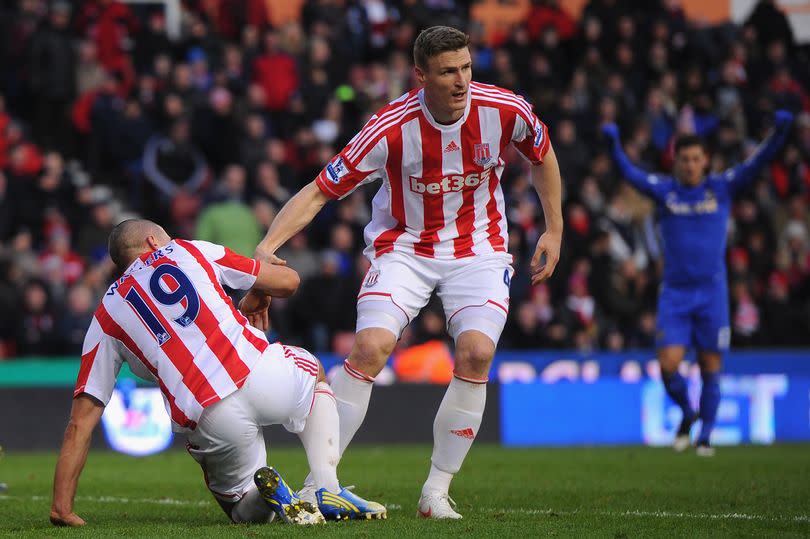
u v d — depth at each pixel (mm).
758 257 61125
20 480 30422
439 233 20719
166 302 18656
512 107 20328
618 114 65312
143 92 59625
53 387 43969
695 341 36531
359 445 46156
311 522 18469
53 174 53781
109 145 57094
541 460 36750
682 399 37188
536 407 48719
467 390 20016
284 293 19703
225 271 19188
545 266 21359
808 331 59125
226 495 19312
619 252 58719
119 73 60906
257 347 18812
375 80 61875
